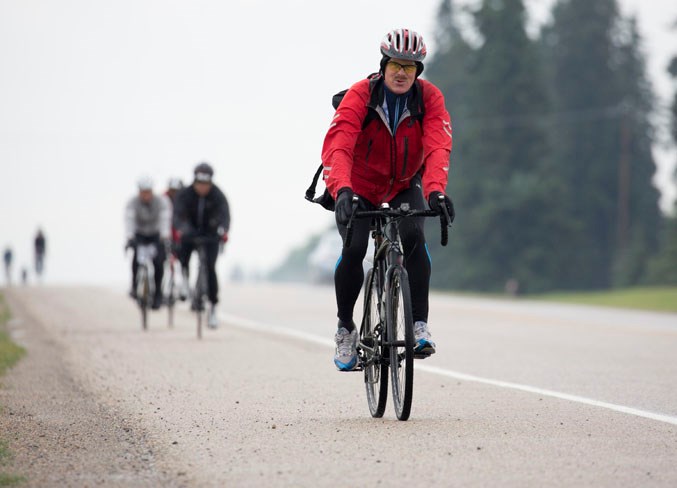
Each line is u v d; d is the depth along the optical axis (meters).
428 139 20.12
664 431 19.44
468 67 194.00
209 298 41.94
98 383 27.52
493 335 44.62
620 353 36.12
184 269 43.88
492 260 176.12
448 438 18.58
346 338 21.53
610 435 18.95
